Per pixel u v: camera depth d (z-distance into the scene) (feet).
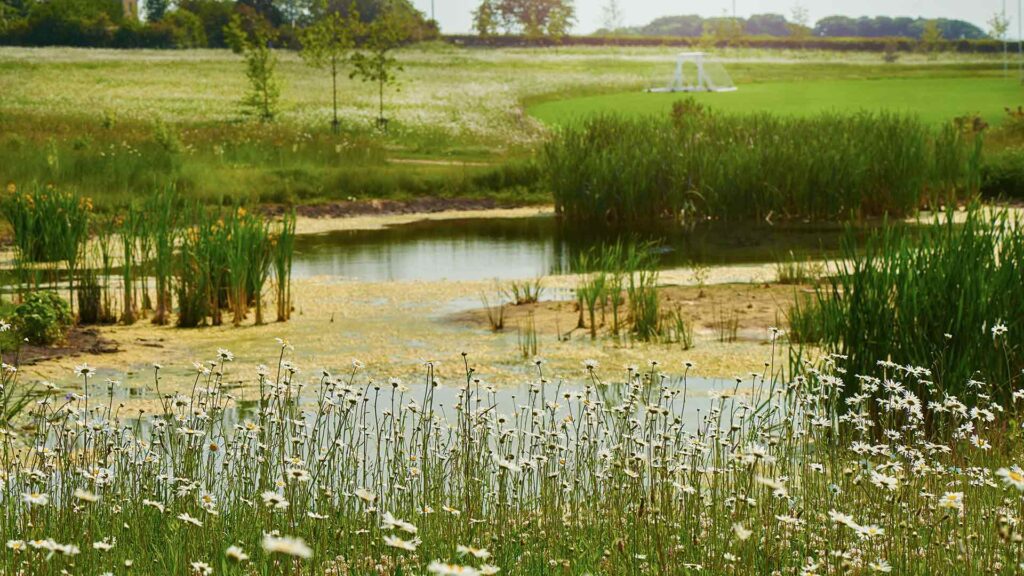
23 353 37.93
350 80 214.90
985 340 27.53
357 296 53.01
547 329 44.14
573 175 83.76
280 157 110.22
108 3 351.87
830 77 233.76
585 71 252.21
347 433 26.25
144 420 28.91
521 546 17.51
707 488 21.44
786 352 38.60
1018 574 15.66
